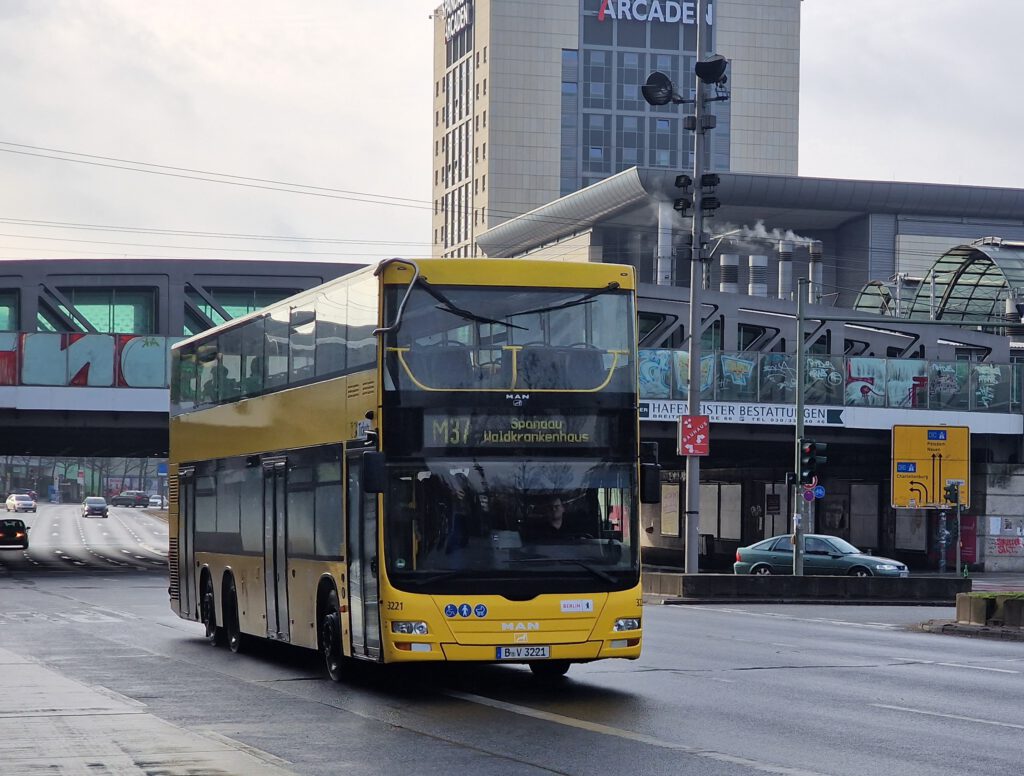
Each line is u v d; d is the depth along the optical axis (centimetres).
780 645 2822
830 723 1658
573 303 1933
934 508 6925
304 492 2164
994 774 1311
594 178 18588
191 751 1320
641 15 18738
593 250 15012
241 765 1241
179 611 2939
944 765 1360
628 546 1894
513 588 1841
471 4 19250
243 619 2492
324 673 2236
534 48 18562
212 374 2728
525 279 1923
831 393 7038
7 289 7300
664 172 13388
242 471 2497
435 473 1856
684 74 18825
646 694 1942
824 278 14975
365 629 1900
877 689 2034
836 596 4703
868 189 14175
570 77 18638
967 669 2367
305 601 2159
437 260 1905
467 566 1839
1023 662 2517
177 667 2334
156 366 6506
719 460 8250
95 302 7494
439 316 1894
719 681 2116
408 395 1866
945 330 8300
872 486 8081
